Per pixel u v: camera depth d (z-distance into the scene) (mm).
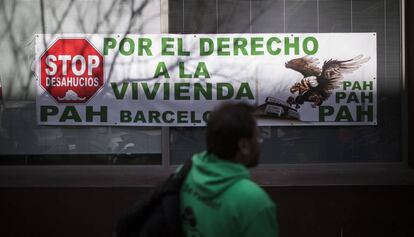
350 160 5672
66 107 5648
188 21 5621
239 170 2162
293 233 5555
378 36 5668
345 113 5656
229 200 2102
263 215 2070
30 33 5652
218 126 2201
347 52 5656
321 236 5559
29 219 5555
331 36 5645
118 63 5621
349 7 5660
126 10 5625
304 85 5637
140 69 5621
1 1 5648
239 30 5633
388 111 5676
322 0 5648
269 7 5641
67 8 5641
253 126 2234
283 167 5625
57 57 5641
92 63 5629
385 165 5648
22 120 5672
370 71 5652
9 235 5562
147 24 5621
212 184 2143
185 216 2238
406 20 5613
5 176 5551
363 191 5566
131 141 5656
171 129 5652
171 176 2402
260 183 5527
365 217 5566
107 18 5629
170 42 5605
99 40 5625
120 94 5621
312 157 5664
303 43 5641
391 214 5570
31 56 5656
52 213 5551
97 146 5660
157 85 5609
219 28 5625
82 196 5547
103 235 5539
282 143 5656
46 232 5555
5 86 5668
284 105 5637
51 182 5543
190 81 5605
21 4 5645
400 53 5660
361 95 5660
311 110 5641
